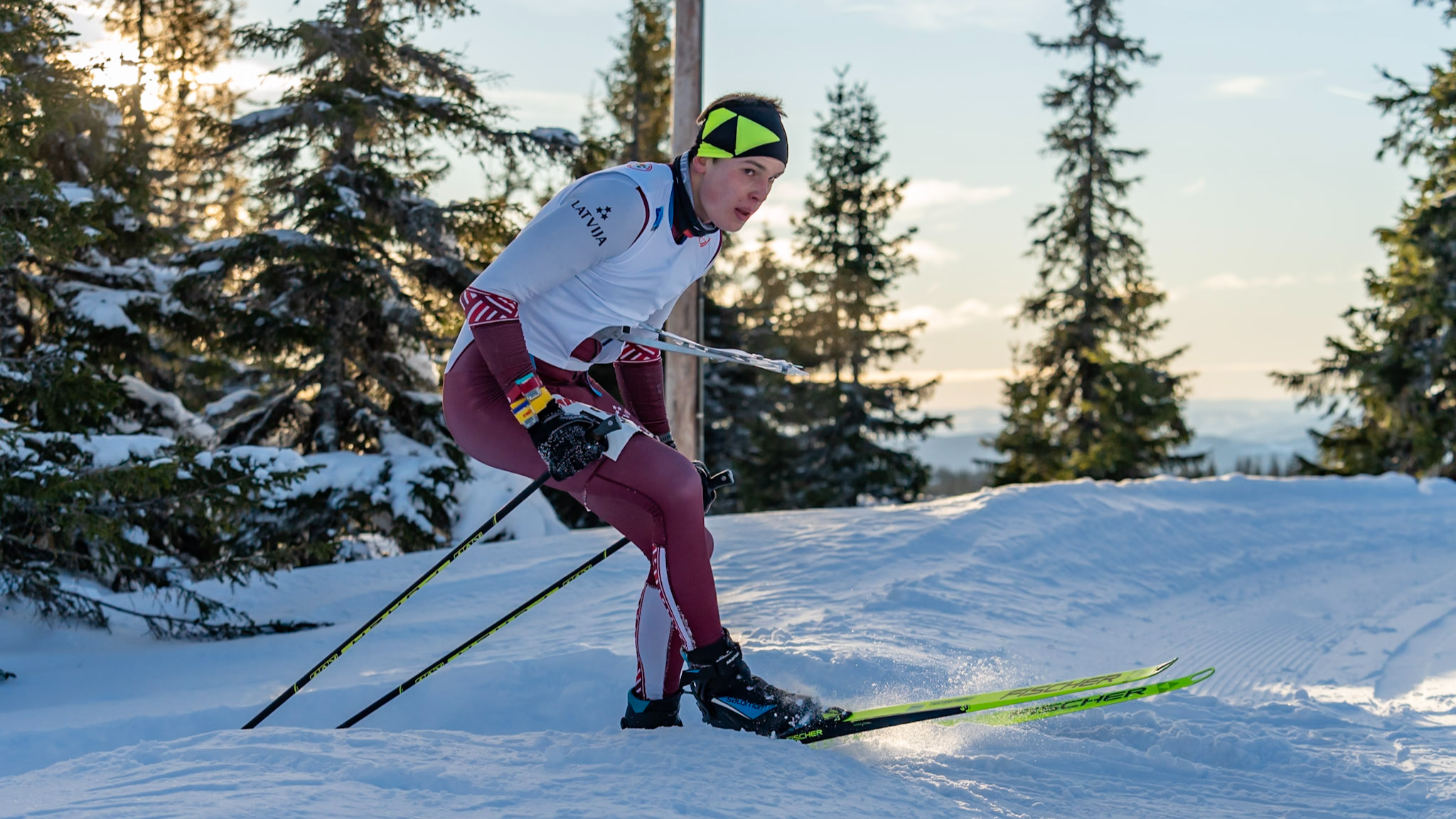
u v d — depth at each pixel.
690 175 2.58
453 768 2.17
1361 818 2.62
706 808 2.03
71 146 12.23
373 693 4.45
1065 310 27.05
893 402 28.22
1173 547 8.64
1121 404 25.23
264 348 12.70
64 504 7.28
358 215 12.45
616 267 2.54
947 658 4.77
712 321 25.53
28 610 7.90
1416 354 22.55
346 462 12.51
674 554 2.55
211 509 8.25
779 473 27.89
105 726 4.21
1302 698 4.05
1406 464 23.59
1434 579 8.34
